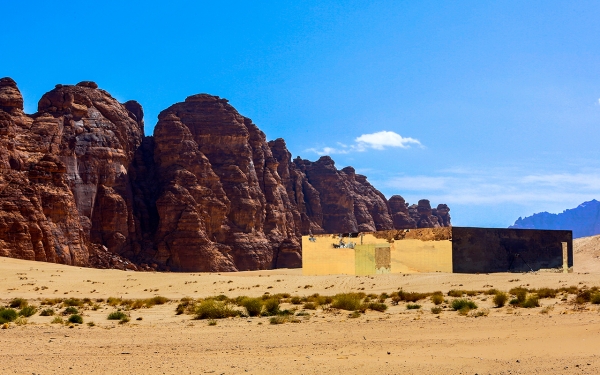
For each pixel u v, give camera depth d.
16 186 108.56
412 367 16.22
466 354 18.22
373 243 75.62
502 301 35.72
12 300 50.34
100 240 129.88
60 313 38.62
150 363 17.45
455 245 68.00
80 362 17.75
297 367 16.44
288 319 30.36
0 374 15.80
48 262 100.38
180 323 30.94
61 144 127.88
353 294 45.66
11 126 116.69
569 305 33.62
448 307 36.44
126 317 34.19
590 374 14.55
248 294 56.78
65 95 134.62
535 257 74.00
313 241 82.50
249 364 17.00
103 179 133.75
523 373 15.04
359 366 16.45
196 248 136.25
